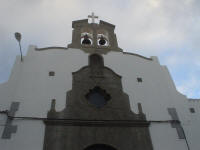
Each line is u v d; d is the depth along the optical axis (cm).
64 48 1797
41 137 1262
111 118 1414
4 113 1320
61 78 1581
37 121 1328
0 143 1197
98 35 2067
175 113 1540
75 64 1692
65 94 1493
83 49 1816
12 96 1410
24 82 1509
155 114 1510
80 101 1469
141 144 1332
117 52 1862
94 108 1448
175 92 1695
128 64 1795
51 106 1414
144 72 1786
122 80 1664
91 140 1292
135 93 1608
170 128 1447
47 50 1755
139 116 1468
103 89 1570
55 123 1330
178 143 1380
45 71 1609
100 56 1794
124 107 1499
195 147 1383
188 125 1492
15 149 1190
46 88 1506
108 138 1319
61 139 1268
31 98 1433
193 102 1680
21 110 1359
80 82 1579
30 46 1764
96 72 1672
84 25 2070
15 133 1252
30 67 1611
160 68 1861
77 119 1364
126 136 1347
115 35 2061
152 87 1689
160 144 1355
